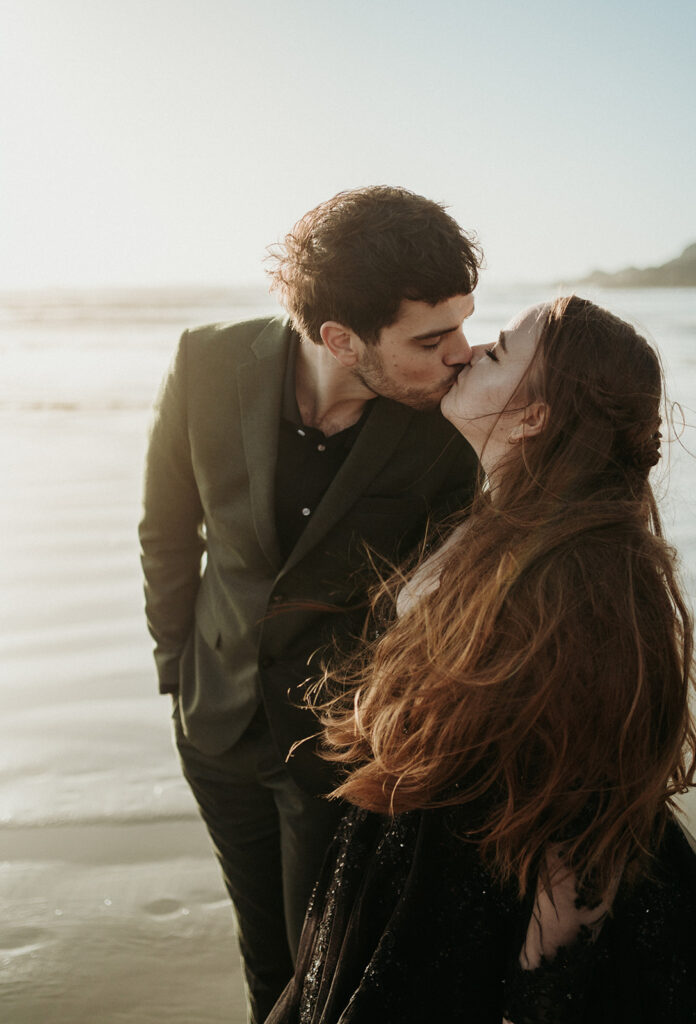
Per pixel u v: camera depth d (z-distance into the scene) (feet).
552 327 4.58
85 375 50.06
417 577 5.32
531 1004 3.98
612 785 3.88
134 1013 7.50
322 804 6.73
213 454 6.64
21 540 18.89
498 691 3.98
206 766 7.36
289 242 5.98
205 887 8.96
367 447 6.30
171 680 7.56
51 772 10.57
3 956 8.01
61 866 9.12
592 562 4.04
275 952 7.31
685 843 4.54
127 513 20.88
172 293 181.78
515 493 4.57
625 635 3.87
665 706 3.93
